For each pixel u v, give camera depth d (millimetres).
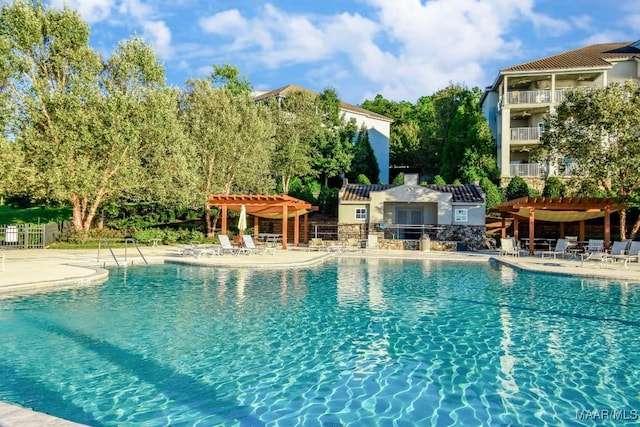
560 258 23094
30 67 23406
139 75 27156
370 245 29781
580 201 23562
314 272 17672
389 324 9203
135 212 36000
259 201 27547
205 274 16547
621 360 7008
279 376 6188
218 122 31125
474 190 32656
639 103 23234
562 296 12578
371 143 52781
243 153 31766
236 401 5355
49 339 7871
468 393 5641
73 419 4867
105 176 25406
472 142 38656
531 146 38719
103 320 9297
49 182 22750
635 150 22875
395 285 14539
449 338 8195
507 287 14188
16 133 23391
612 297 12461
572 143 25188
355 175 44844
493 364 6773
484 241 30375
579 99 25031
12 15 23359
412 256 24109
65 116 23266
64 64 25688
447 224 30812
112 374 6223
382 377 6180
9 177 21875
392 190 31641
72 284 13367
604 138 25766
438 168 49531
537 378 6195
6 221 33062
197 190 28828
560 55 40656
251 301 11531
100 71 26922
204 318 9578
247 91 40375
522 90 40312
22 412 3947
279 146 40719
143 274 16375
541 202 24359
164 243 29281
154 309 10414
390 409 5137
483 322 9438
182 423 4770
